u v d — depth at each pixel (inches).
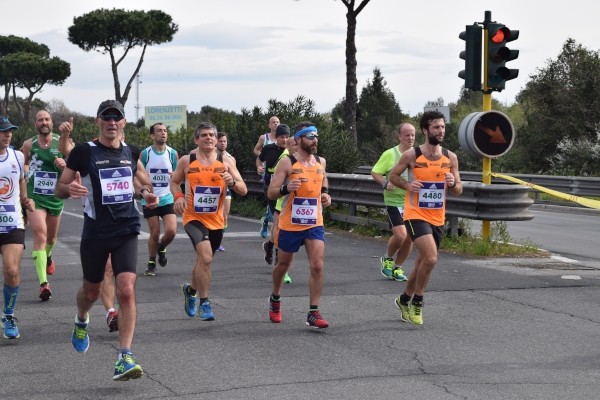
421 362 273.7
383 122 2145.7
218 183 338.0
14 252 308.0
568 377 256.1
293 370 264.4
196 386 247.3
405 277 424.8
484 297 379.9
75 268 470.3
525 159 1374.3
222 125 923.4
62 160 382.0
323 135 766.5
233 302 373.1
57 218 406.9
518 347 293.4
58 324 331.0
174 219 444.8
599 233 679.7
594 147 1241.4
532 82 1371.8
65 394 241.0
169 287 409.4
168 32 2198.6
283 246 324.5
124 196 258.1
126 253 255.0
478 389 243.3
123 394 240.2
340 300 375.2
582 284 410.9
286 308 360.2
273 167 517.7
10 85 2726.4
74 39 2159.2
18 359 279.6
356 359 277.6
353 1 1069.1
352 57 1081.4
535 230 706.8
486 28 529.3
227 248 548.7
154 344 297.9
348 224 646.5
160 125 443.8
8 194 308.7
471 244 519.2
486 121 527.8
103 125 259.6
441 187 330.3
